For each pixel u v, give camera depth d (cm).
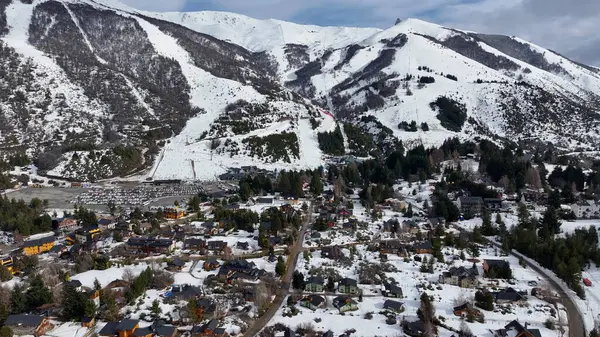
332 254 13438
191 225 16350
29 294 10050
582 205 17550
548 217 15550
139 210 18025
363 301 10738
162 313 9869
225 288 11206
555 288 11619
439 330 9388
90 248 13838
